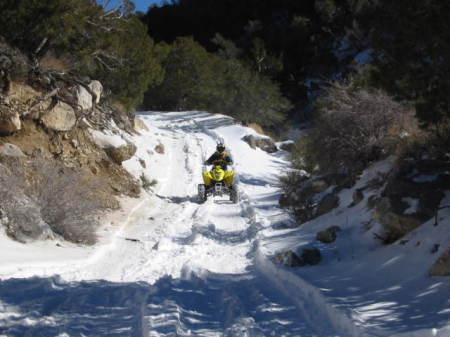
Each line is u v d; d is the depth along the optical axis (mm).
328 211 12688
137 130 26828
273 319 5531
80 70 20547
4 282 6863
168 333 4832
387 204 8625
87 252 10203
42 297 6359
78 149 15828
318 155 15031
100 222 13398
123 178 17250
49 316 5551
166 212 16125
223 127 39219
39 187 11227
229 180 17266
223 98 49031
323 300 5980
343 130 14039
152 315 5477
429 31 7492
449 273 6055
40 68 15992
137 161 20953
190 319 5547
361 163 13828
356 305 5715
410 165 9531
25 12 15805
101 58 22359
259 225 12969
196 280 7742
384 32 8430
